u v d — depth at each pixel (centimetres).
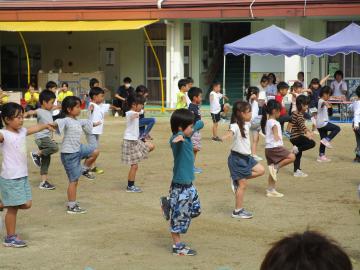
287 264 177
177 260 657
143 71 2689
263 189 1017
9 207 698
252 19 2356
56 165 1249
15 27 2347
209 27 2634
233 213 838
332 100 1962
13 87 2858
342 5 2162
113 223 812
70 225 801
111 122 2066
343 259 178
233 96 2616
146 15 2356
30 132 735
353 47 1822
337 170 1193
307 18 2289
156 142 1600
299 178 1112
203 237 745
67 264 645
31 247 706
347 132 1745
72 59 2775
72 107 847
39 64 2819
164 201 678
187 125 664
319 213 860
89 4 2395
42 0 2448
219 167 1226
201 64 2580
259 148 1465
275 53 1886
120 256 672
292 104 1638
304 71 2031
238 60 2678
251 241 726
